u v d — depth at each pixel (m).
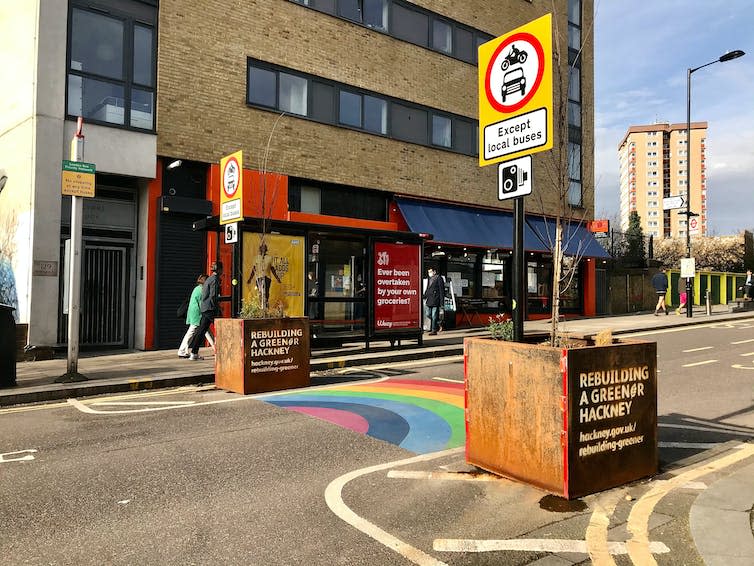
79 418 6.81
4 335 8.16
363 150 17.03
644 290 27.30
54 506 4.10
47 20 11.39
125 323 13.18
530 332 6.32
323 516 3.90
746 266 44.38
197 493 4.34
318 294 12.30
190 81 13.53
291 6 15.49
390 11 17.98
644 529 3.63
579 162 23.75
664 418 6.72
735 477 4.46
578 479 4.12
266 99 14.97
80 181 8.68
